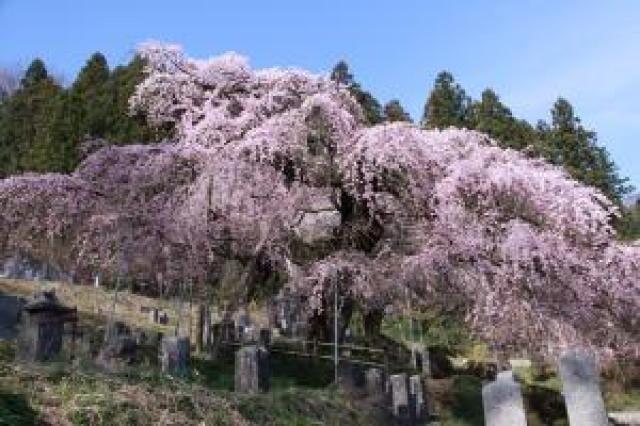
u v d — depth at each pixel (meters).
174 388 6.42
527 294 14.18
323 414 7.57
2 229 17.03
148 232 15.26
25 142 38.59
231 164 15.17
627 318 15.02
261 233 15.42
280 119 15.38
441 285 14.78
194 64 18.70
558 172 15.95
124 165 16.16
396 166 14.90
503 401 8.66
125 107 34.75
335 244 16.20
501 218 15.20
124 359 9.25
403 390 10.37
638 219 36.84
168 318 21.47
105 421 5.34
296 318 17.50
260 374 7.93
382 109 42.56
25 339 7.16
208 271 16.08
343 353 14.99
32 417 4.99
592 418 9.10
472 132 17.50
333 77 19.44
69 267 20.58
